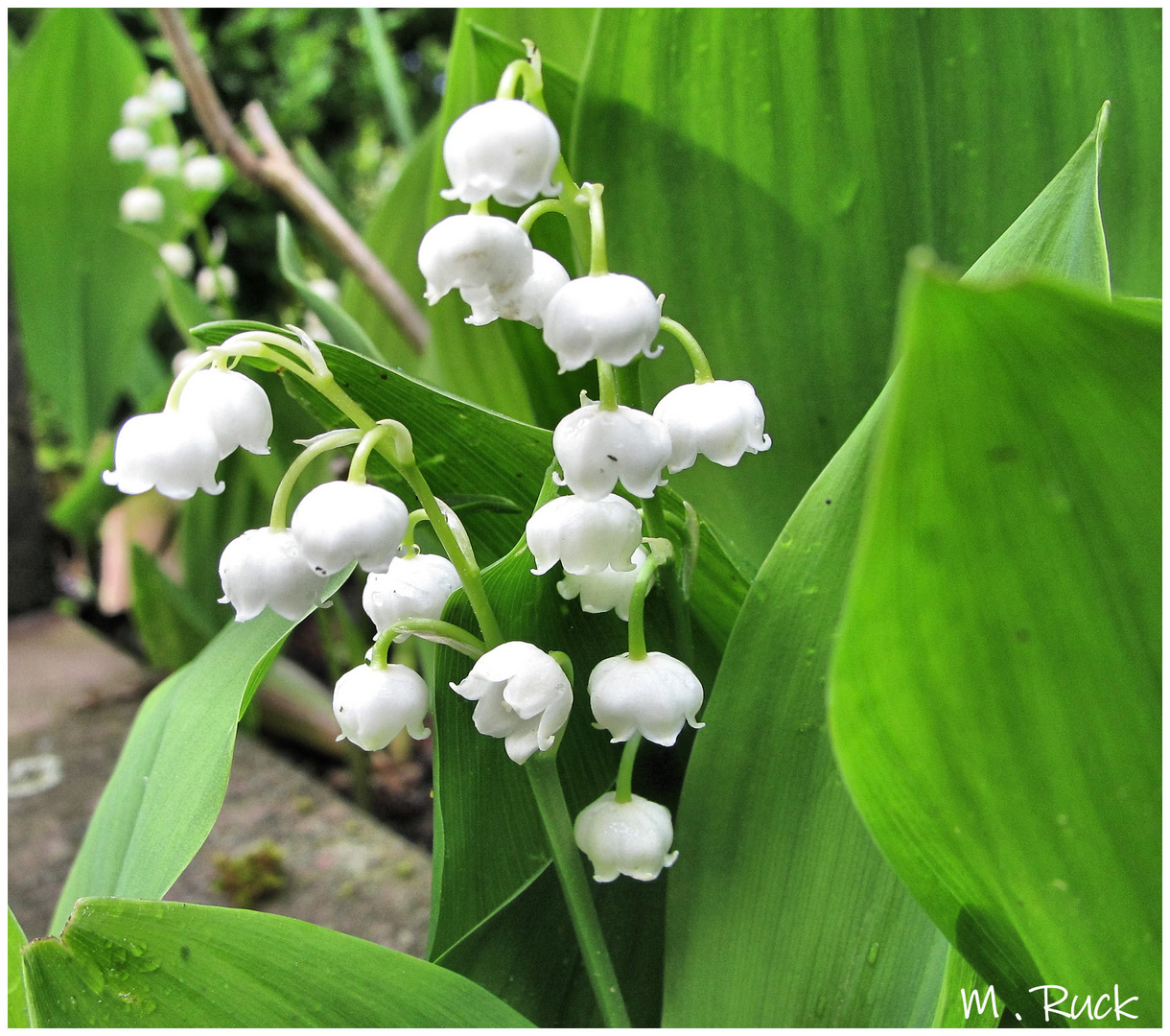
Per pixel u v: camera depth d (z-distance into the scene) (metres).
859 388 0.15
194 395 0.09
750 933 0.11
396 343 0.26
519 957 0.12
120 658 0.36
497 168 0.09
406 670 0.10
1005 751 0.08
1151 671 0.08
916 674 0.08
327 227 0.23
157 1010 0.09
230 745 0.11
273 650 0.11
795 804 0.11
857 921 0.10
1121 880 0.08
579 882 0.10
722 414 0.10
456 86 0.16
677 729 0.10
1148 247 0.15
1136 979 0.09
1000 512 0.07
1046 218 0.10
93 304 0.34
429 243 0.09
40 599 0.42
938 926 0.09
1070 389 0.07
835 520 0.10
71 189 0.32
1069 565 0.07
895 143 0.14
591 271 0.09
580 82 0.14
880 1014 0.10
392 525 0.09
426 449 0.12
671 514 0.11
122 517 0.41
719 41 0.14
